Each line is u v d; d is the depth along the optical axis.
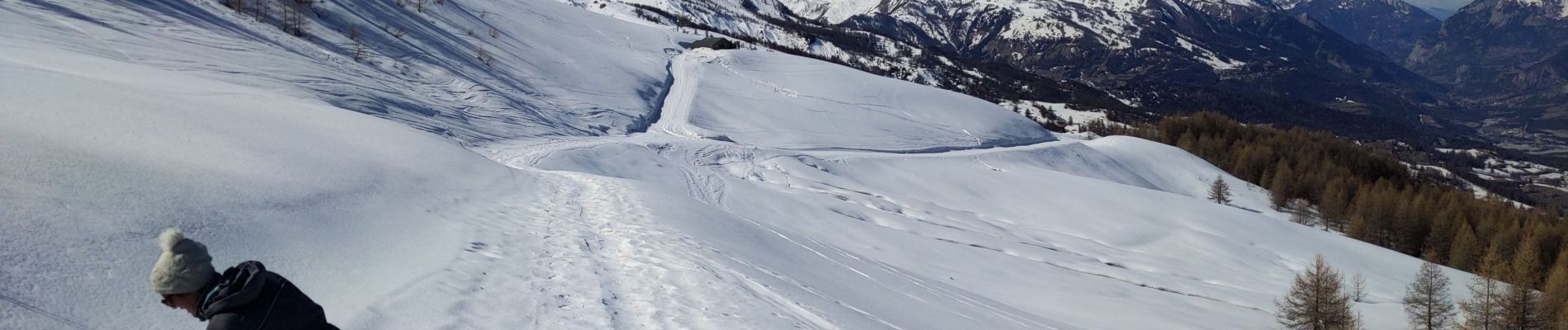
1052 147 99.44
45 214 9.14
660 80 96.81
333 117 28.64
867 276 20.84
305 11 62.12
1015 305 25.56
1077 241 57.25
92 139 14.40
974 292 26.33
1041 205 68.25
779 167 63.66
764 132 79.06
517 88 68.19
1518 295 45.84
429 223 14.39
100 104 17.94
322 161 18.28
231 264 9.69
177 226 10.38
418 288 9.46
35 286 7.12
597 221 18.23
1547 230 87.94
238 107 24.62
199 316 3.94
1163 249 60.44
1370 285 58.94
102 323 6.98
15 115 14.69
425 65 62.72
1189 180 109.44
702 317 9.97
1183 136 150.00
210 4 53.88
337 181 16.36
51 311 6.79
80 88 19.34
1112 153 108.88
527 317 9.00
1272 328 38.28
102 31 38.88
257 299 3.92
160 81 27.72
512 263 11.86
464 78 63.47
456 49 72.56
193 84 29.03
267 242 10.78
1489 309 46.41
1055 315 25.72
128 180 11.91
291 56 49.31
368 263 10.55
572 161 43.91
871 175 69.94
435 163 23.55
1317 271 40.94
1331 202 105.12
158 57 37.41
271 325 3.90
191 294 3.86
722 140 73.06
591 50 103.00
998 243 48.56
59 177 10.97
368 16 69.69
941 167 76.75
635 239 15.73
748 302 11.29
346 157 20.00
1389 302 55.09
